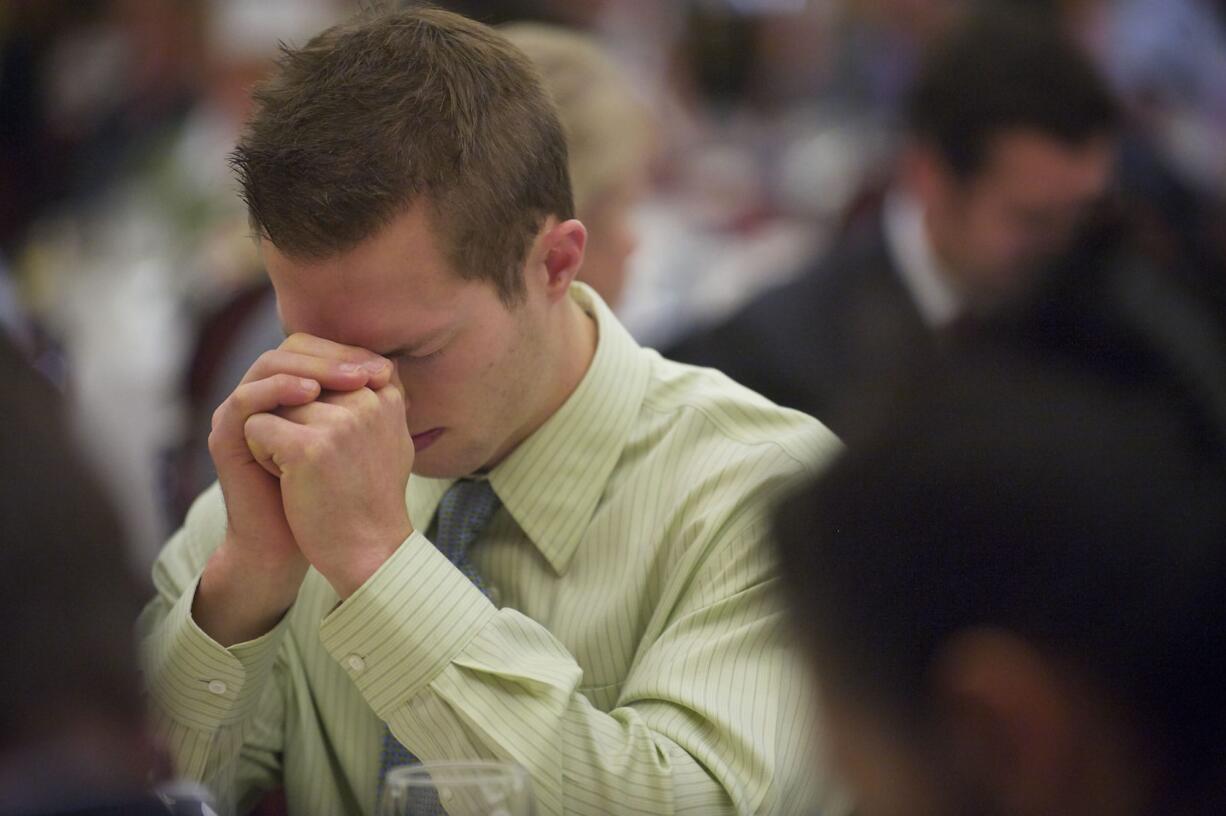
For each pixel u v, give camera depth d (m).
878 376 1.47
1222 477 1.28
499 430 2.67
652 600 2.73
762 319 4.98
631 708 2.58
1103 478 1.27
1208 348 4.13
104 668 1.42
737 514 2.69
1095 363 1.38
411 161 2.40
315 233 2.39
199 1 7.78
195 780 2.62
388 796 2.02
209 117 7.44
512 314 2.58
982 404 1.34
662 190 7.86
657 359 3.03
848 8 9.38
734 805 2.46
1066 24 6.64
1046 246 4.43
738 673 2.55
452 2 5.49
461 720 2.40
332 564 2.43
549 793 2.39
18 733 1.40
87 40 8.15
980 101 4.47
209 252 6.32
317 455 2.40
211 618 2.58
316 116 2.44
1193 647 1.25
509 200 2.52
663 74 9.06
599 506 2.79
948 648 1.30
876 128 8.48
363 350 2.48
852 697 1.35
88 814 1.44
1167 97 7.82
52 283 6.71
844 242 5.12
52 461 1.39
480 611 2.46
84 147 7.70
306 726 2.84
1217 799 1.27
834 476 1.38
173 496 4.84
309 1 7.38
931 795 1.33
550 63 4.46
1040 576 1.27
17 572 1.36
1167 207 6.22
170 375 5.71
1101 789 1.29
